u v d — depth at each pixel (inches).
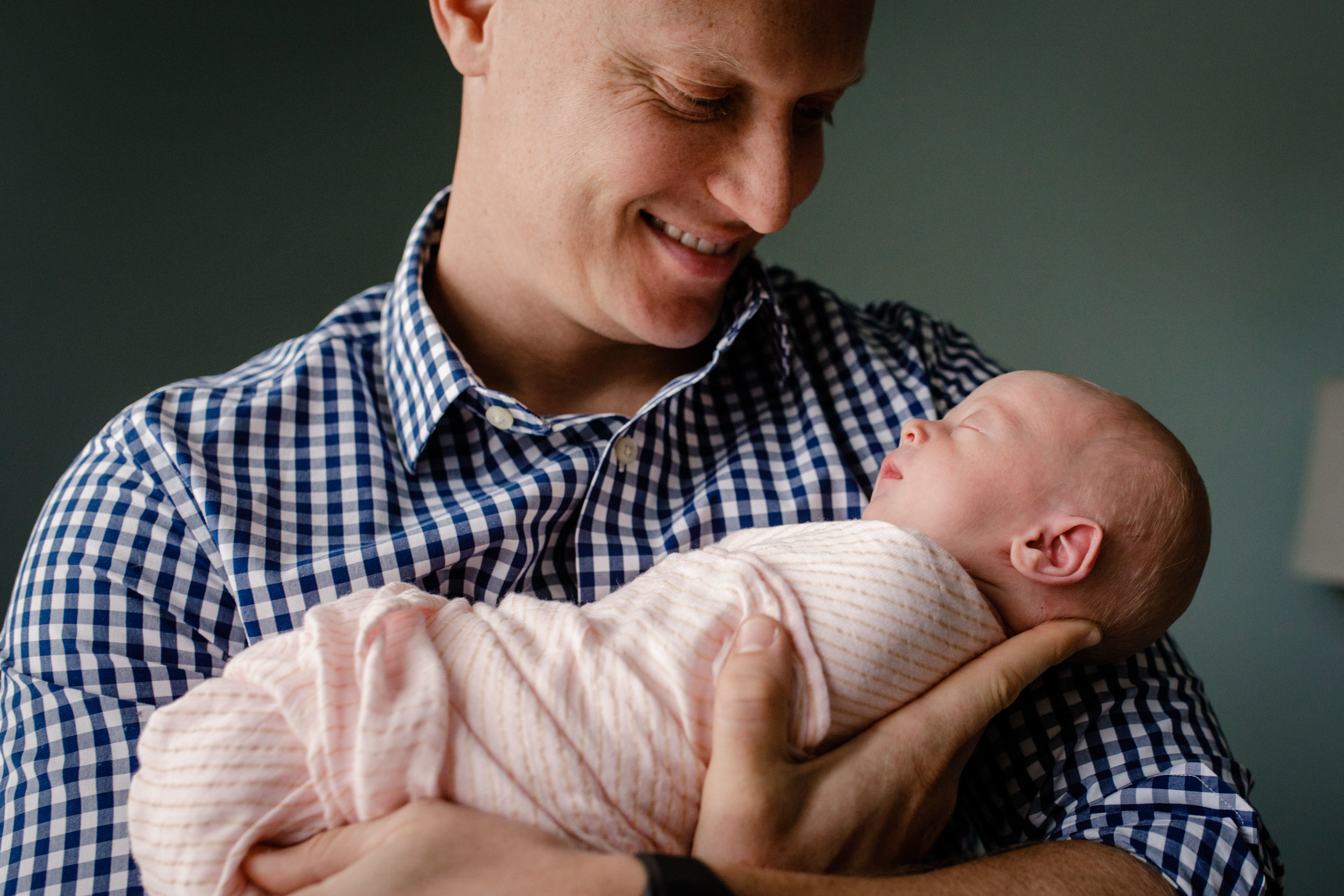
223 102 69.1
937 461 34.8
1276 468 79.0
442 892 22.3
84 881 31.0
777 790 25.3
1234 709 80.4
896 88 88.1
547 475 37.9
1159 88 81.5
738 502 39.9
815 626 28.9
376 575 35.3
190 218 68.2
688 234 37.1
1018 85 85.2
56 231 62.9
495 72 37.3
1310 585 77.7
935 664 30.5
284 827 25.0
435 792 25.0
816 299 47.0
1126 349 84.4
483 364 43.9
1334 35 75.6
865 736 28.3
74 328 63.9
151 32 65.9
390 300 44.1
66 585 34.2
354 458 38.8
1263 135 78.5
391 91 76.6
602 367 43.5
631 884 22.5
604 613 30.0
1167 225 82.2
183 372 68.3
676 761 26.7
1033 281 86.6
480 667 26.9
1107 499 33.2
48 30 61.8
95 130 64.0
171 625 34.4
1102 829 31.9
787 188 34.5
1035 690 36.2
